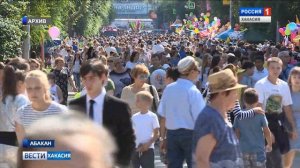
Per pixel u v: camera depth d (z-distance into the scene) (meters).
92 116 15.16
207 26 173.12
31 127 3.94
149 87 26.09
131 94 25.70
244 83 31.45
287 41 92.44
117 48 99.62
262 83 24.42
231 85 14.88
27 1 77.12
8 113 19.48
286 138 24.25
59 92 31.92
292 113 24.66
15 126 18.14
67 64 81.75
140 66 25.59
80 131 3.68
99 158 3.60
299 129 24.78
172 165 21.84
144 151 22.33
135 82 25.75
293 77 24.88
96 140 3.65
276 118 24.09
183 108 21.58
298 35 83.56
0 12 65.25
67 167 3.54
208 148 14.38
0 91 20.77
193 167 15.10
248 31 135.12
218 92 14.88
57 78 36.03
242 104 25.67
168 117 21.89
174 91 21.67
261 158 21.80
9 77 19.67
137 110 25.33
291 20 131.62
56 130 3.66
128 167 14.98
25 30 63.75
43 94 16.48
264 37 133.50
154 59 41.28
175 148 21.88
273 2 131.75
